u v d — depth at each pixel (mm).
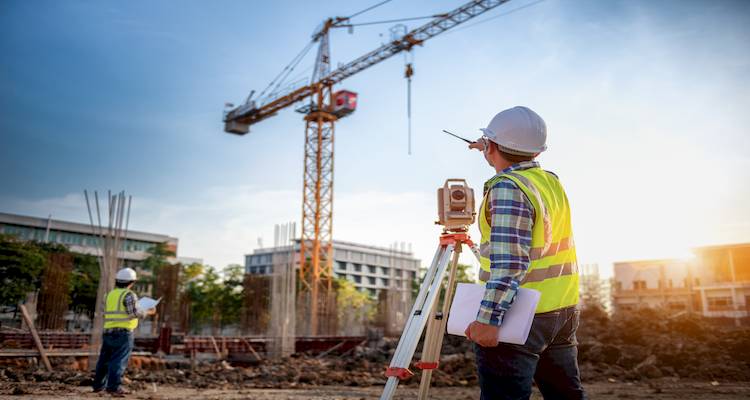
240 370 11164
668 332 14695
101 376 6586
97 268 43875
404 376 2035
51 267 17719
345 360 14875
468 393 7648
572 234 2014
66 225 62250
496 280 1679
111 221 10148
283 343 15758
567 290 1895
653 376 10148
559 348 1967
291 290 16453
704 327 14719
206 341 15734
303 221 43250
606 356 11820
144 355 13281
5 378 8156
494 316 1667
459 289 1896
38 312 17062
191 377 9688
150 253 57156
